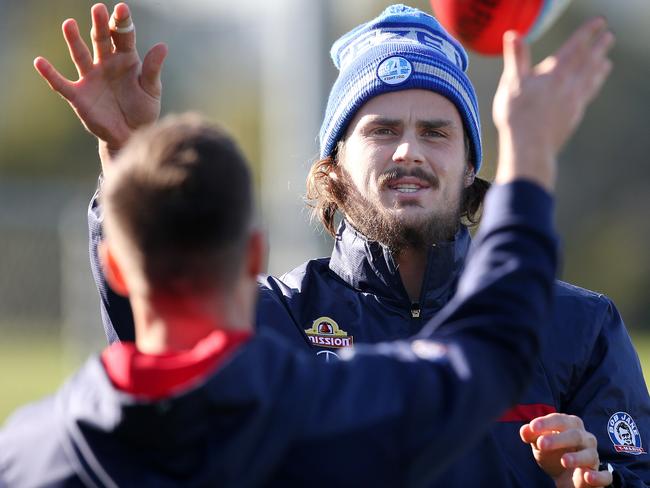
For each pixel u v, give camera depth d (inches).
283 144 1382.9
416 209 482.6
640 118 3415.4
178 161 309.0
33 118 3545.8
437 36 520.4
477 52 396.5
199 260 304.5
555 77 317.7
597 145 3363.7
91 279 2041.1
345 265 502.6
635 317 3125.0
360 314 492.1
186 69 3860.7
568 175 3324.3
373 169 490.3
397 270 489.1
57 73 438.3
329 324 491.5
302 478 295.9
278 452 294.8
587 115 3366.1
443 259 487.8
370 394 302.5
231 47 3927.2
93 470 301.1
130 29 437.4
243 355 297.9
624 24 3528.5
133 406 289.6
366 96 500.7
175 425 289.9
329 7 1267.2
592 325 493.7
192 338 308.8
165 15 3873.0
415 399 300.4
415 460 298.5
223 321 310.3
